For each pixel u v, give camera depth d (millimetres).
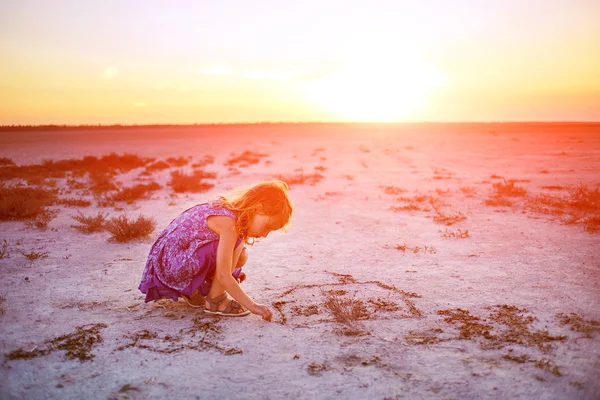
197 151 36031
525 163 21703
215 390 2609
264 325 3502
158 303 3979
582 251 5699
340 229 7387
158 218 8562
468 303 3934
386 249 6008
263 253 5859
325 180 15766
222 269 3350
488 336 3246
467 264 5211
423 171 19062
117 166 22438
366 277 4762
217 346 3148
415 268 5078
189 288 3533
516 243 6191
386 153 31578
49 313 3785
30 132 94250
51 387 2650
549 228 7141
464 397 2500
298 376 2748
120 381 2711
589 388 2568
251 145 44625
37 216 8398
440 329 3383
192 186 13000
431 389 2582
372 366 2850
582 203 9031
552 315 3631
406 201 10414
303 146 42000
